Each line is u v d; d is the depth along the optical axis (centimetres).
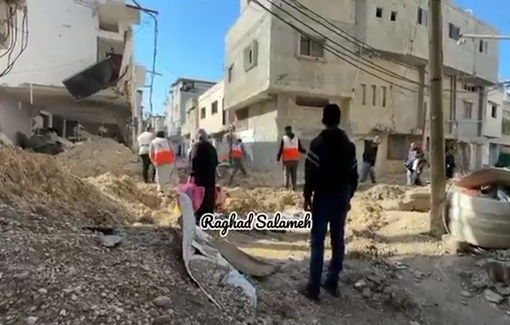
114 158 1612
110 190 834
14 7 1012
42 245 370
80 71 1902
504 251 538
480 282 479
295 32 2123
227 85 2794
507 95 3919
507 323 416
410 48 2394
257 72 2233
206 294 362
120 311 301
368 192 1202
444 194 633
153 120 2756
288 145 1216
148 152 1233
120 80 1991
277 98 2205
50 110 2480
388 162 2408
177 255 419
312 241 423
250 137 2534
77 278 329
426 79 2528
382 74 2348
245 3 2428
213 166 668
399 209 867
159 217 717
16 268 325
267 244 600
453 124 2825
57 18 1894
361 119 2303
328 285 434
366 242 601
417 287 469
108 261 370
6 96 1997
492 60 3027
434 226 637
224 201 848
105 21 2089
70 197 626
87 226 492
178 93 4956
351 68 2256
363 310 414
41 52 1864
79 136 2758
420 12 2480
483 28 2938
